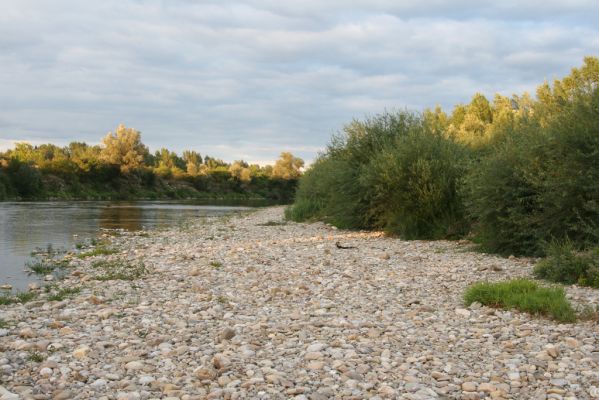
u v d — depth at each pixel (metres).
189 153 169.25
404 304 10.70
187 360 7.20
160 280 13.56
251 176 139.75
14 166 86.19
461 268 14.77
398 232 24.72
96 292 12.09
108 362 7.11
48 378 6.48
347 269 14.76
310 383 6.35
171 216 46.59
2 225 34.53
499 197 17.52
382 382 6.38
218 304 10.70
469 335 8.30
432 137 25.59
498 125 42.94
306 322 9.16
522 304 9.59
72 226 34.16
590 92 17.16
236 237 25.66
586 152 15.87
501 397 5.90
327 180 29.81
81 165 101.81
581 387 6.13
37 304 10.93
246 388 6.18
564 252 13.09
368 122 29.56
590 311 9.26
